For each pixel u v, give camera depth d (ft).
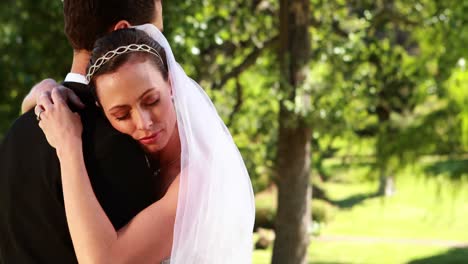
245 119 30.76
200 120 5.46
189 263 5.09
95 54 4.97
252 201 5.81
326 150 33.60
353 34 29.19
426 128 32.14
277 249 31.30
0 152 5.40
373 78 30.09
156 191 5.44
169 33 23.04
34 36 25.22
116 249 4.87
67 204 4.88
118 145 5.01
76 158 4.96
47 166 5.12
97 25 5.36
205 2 25.88
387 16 30.96
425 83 31.17
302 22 28.53
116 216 5.02
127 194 5.03
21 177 5.20
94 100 5.33
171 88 5.45
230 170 5.44
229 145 5.61
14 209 5.21
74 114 5.16
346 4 31.53
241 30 29.71
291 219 31.07
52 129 5.08
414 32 31.68
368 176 33.76
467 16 28.89
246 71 32.30
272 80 28.04
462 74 30.50
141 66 4.97
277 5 31.45
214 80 28.66
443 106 32.45
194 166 5.20
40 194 5.13
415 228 60.49
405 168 32.99
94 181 5.00
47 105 5.15
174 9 23.04
